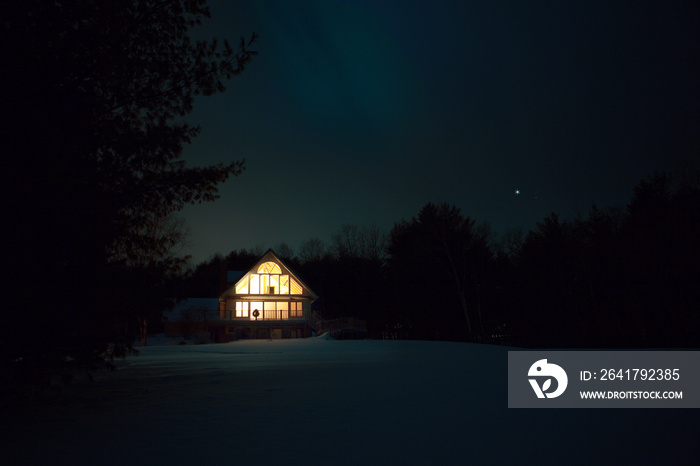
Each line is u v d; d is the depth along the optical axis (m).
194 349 25.67
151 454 4.93
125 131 8.25
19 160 6.34
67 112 6.79
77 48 7.43
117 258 7.80
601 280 44.41
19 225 6.25
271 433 5.78
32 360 6.48
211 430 5.95
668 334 38.16
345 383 10.13
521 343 52.59
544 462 4.64
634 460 4.70
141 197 8.34
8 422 6.49
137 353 7.68
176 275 8.38
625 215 43.91
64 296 6.60
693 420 6.50
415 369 13.07
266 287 51.19
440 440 5.46
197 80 9.35
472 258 54.75
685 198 37.00
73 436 5.71
